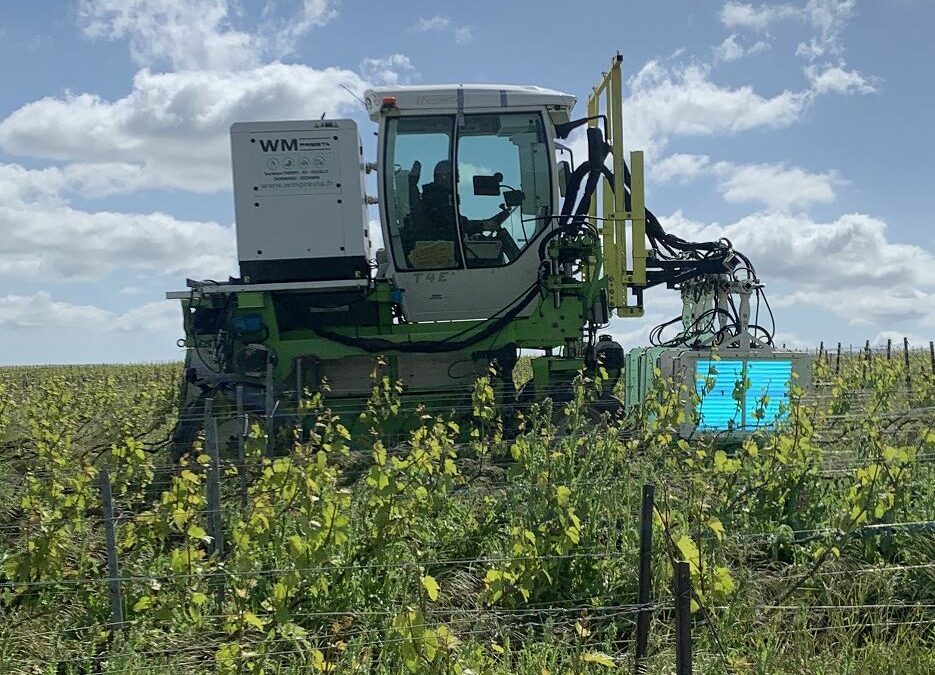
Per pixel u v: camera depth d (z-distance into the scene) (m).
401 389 10.58
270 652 4.59
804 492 6.93
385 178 11.32
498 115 11.34
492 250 11.41
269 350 11.08
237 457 10.34
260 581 5.60
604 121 11.58
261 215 11.21
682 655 3.97
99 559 6.62
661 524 5.75
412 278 11.40
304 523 5.64
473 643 4.67
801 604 5.30
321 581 5.51
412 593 5.43
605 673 4.52
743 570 5.56
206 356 11.21
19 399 16.30
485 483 8.35
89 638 5.29
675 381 9.62
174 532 6.75
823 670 4.57
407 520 6.12
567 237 11.31
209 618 5.28
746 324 10.73
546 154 11.37
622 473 7.23
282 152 11.23
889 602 5.41
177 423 10.71
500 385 11.16
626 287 11.20
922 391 11.68
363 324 11.48
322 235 11.22
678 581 3.97
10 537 7.56
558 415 10.85
